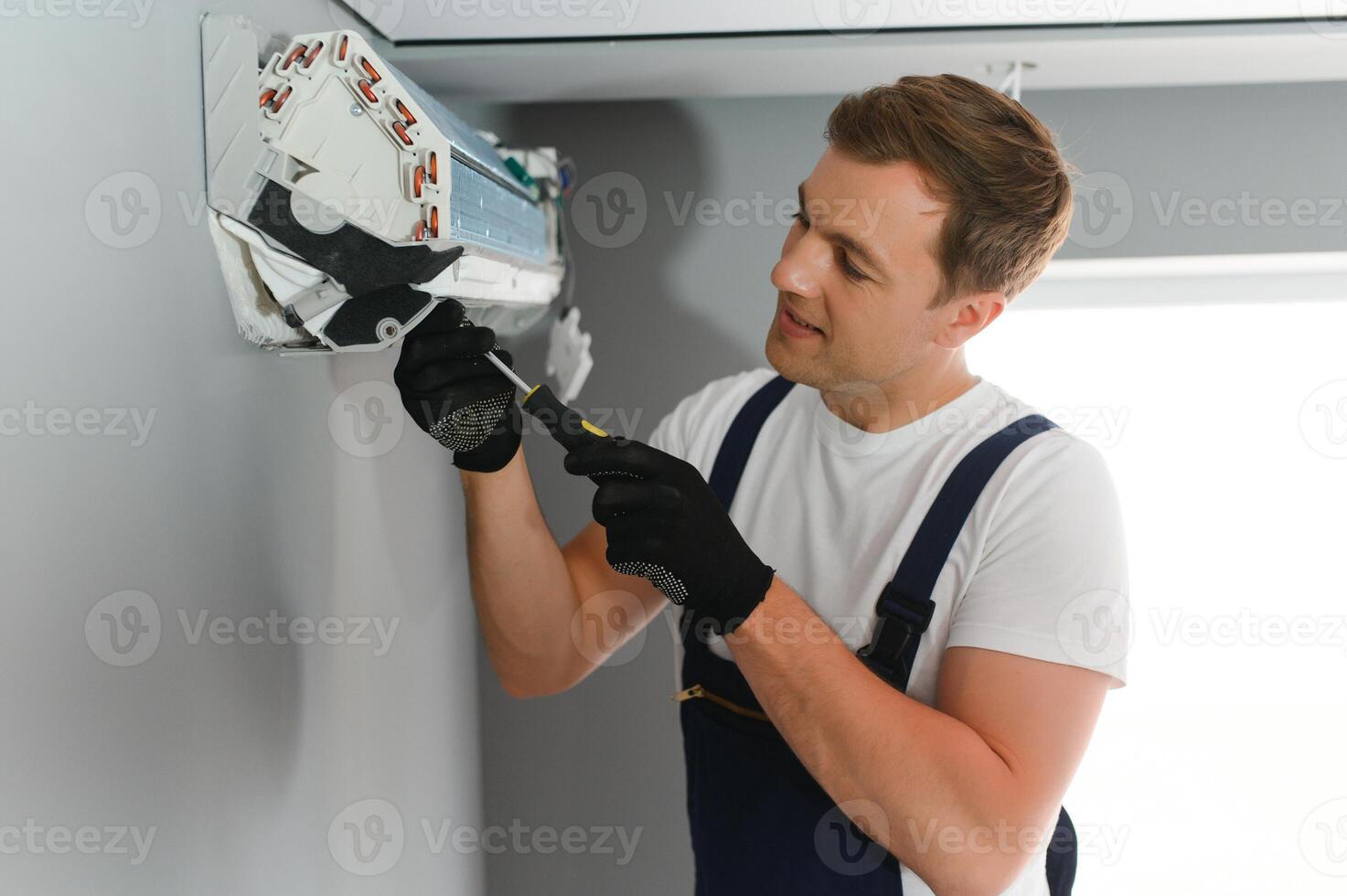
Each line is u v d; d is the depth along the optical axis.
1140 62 1.26
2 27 0.47
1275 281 1.66
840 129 0.83
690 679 1.04
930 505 0.92
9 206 0.47
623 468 0.73
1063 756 0.79
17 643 0.48
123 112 0.57
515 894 1.69
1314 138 1.47
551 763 1.67
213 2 0.67
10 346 0.47
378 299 0.69
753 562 0.78
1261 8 1.09
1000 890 0.76
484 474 0.87
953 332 0.87
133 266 0.58
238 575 0.74
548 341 1.58
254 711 0.77
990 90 0.84
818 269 0.82
